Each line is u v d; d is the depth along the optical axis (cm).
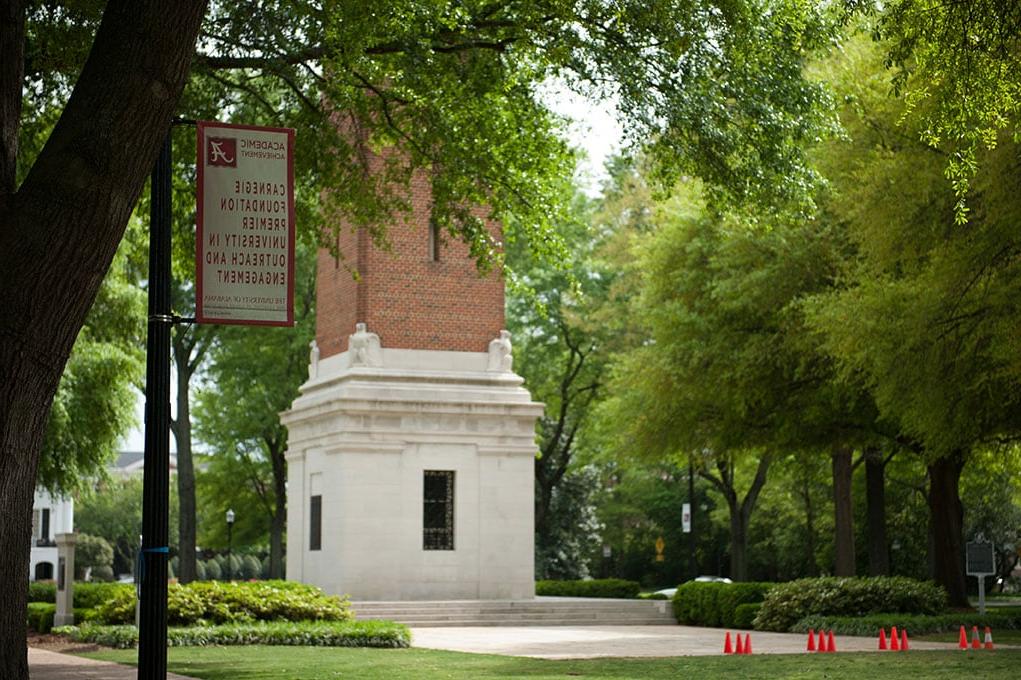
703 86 2189
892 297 2719
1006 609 3525
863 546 6069
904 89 2506
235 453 6375
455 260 4103
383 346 4000
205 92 2312
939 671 1800
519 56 2336
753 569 7681
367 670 2012
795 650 2552
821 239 3422
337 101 2323
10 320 912
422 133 2442
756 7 2119
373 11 2000
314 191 2608
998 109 1811
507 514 4081
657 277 4009
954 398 2738
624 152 2234
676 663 2094
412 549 3950
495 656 2366
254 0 2156
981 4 1695
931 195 2580
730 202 2342
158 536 979
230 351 5794
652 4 2059
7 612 911
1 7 966
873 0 1897
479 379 4081
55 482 3781
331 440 3994
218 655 2425
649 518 8038
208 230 1040
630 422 4147
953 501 3716
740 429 3859
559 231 5409
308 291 5766
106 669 2127
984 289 2538
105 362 3619
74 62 2036
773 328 3647
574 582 5225
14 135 970
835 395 3444
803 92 2248
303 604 3052
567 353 6066
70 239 926
